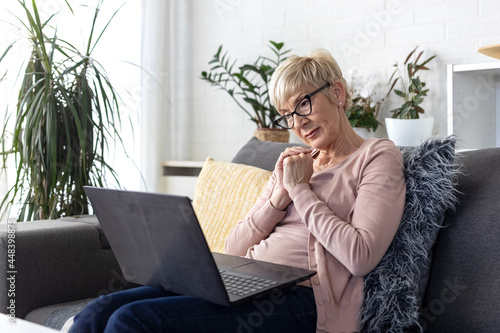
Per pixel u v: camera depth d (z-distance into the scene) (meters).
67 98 2.30
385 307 1.31
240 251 1.61
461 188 1.44
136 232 1.24
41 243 1.71
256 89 3.36
